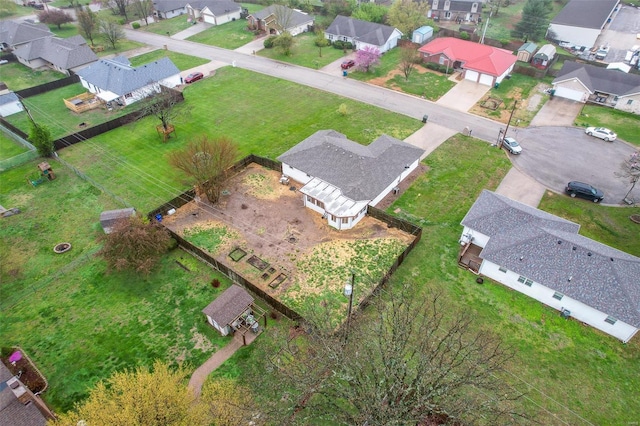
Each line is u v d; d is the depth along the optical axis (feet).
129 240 125.80
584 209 155.63
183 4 383.65
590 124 207.72
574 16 306.14
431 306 118.52
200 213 154.30
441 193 162.91
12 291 126.52
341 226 145.69
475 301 121.08
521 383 100.63
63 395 99.66
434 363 84.74
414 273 129.59
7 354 108.06
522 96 234.38
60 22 346.54
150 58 290.97
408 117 214.28
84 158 187.11
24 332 114.42
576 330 113.50
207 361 106.11
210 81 255.70
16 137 202.80
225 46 310.04
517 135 199.41
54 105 233.35
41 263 135.64
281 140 196.65
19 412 87.76
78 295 124.88
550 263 117.70
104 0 370.53
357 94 238.07
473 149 189.06
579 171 175.63
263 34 329.72
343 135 184.24
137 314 118.83
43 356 108.06
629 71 251.19
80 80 259.39
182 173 174.81
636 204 158.10
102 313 119.34
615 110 219.41
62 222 152.05
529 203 158.20
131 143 197.26
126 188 168.04
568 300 114.83
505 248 123.65
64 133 206.08
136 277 129.90
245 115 218.38
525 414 89.10
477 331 112.16
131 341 111.55
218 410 83.66
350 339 94.27
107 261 127.85
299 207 156.87
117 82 230.27
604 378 102.27
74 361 106.83
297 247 139.44
